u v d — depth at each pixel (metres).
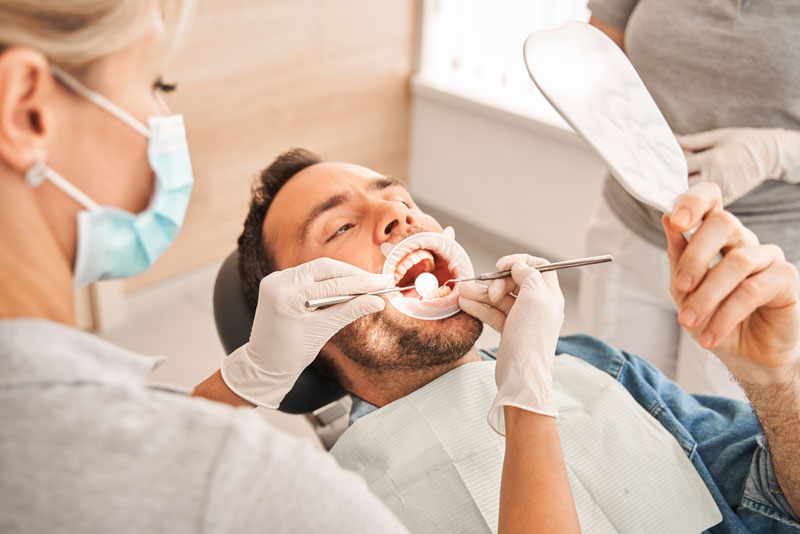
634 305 1.81
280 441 0.51
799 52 1.39
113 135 0.58
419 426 1.19
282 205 1.31
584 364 1.33
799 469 1.06
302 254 1.27
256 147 2.92
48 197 0.56
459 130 3.23
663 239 1.62
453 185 3.39
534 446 0.89
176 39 0.61
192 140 2.71
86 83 0.56
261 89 2.83
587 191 2.86
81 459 0.48
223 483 0.48
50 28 0.53
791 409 1.04
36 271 0.54
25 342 0.50
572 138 2.78
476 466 1.14
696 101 1.53
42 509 0.47
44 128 0.53
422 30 3.23
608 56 0.87
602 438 1.20
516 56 2.96
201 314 2.79
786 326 0.96
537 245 3.15
